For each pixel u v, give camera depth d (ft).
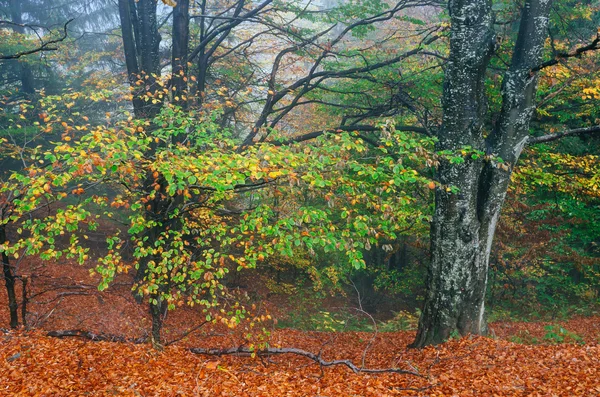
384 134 23.27
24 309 26.63
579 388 19.12
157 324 25.12
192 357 25.12
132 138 20.53
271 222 25.58
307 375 23.25
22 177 18.79
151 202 25.22
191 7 58.18
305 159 21.53
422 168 43.32
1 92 63.00
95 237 60.18
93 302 40.75
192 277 22.49
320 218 21.74
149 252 22.62
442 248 29.73
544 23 27.73
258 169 19.88
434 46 47.32
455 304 29.60
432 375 22.41
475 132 28.63
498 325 43.65
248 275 63.36
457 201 28.89
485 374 21.76
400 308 69.72
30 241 20.15
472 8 27.40
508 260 50.70
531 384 20.08
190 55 43.16
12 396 17.29
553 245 51.37
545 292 59.67
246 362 26.73
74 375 19.98
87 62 73.92
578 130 28.53
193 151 23.57
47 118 22.65
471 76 27.99
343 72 42.45
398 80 43.80
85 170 18.30
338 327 53.52
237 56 57.26
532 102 28.45
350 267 61.11
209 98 43.96
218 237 23.82
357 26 42.57
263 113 42.29
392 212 23.57
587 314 51.57
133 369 21.45
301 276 66.80
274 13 46.44
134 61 43.88
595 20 49.06
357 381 21.48
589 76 39.34
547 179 38.01
